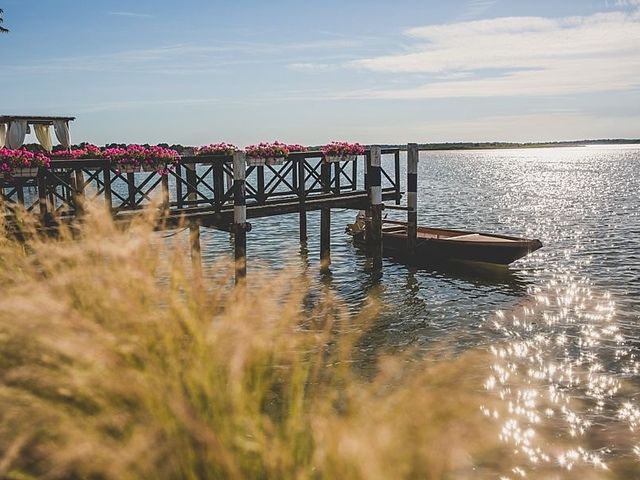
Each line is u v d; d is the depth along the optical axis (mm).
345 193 19766
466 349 11977
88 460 2336
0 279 3752
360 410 2584
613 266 20469
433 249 20953
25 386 2660
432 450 2402
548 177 90438
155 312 2916
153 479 2268
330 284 18125
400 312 14891
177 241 3859
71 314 2609
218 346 2762
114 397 2463
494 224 35750
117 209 14125
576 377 10469
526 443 8031
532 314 14680
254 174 97438
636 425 8625
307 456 2457
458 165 171125
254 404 2623
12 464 2562
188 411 2363
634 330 13211
